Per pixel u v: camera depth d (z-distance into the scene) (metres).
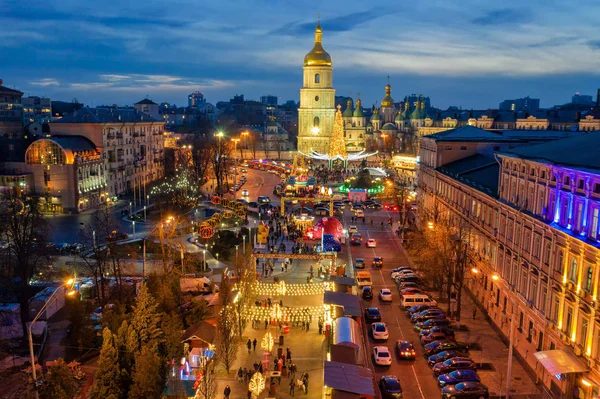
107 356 43.31
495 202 68.38
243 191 161.88
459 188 86.06
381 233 115.81
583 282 45.59
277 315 67.06
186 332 56.31
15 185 133.12
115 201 155.00
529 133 110.44
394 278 84.31
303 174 168.75
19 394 44.81
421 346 61.03
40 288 75.69
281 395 50.81
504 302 64.06
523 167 60.34
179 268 84.06
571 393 45.62
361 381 45.56
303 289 77.75
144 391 43.09
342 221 128.25
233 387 52.34
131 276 81.12
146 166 185.38
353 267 91.44
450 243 71.62
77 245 97.31
